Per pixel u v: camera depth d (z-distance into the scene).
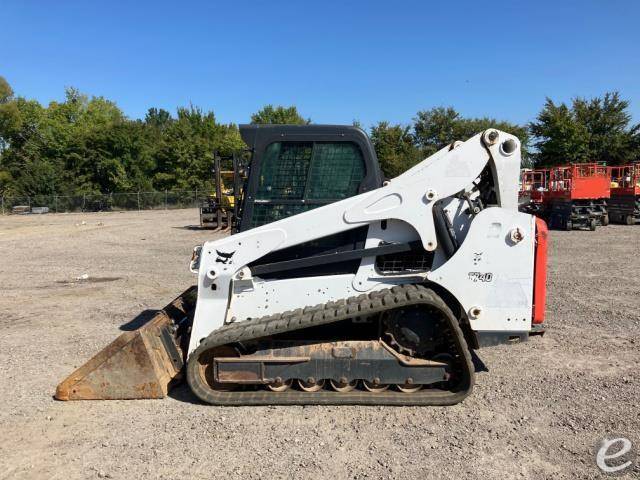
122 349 4.31
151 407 4.20
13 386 4.72
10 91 53.69
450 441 3.54
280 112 62.44
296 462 3.30
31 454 3.49
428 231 4.27
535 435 3.61
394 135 43.81
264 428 3.79
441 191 4.26
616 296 7.83
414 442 3.54
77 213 42.16
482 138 4.28
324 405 4.16
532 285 4.21
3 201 42.06
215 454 3.43
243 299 4.39
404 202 4.25
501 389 4.43
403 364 4.09
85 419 4.01
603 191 17.94
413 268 4.51
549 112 36.91
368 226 4.40
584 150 36.16
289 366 4.16
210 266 4.29
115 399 4.35
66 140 49.03
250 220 4.60
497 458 3.31
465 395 4.08
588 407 4.04
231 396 4.20
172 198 46.97
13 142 54.53
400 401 4.09
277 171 4.58
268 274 4.48
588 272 9.86
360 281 4.38
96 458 3.42
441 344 4.20
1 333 6.49
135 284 9.70
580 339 5.80
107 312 7.55
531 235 4.15
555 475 3.11
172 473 3.21
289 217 4.40
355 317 4.27
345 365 4.13
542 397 4.25
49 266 12.05
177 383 4.67
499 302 4.20
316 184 4.56
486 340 4.26
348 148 4.53
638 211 19.97
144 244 16.56
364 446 3.49
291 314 4.23
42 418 4.04
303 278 4.40
